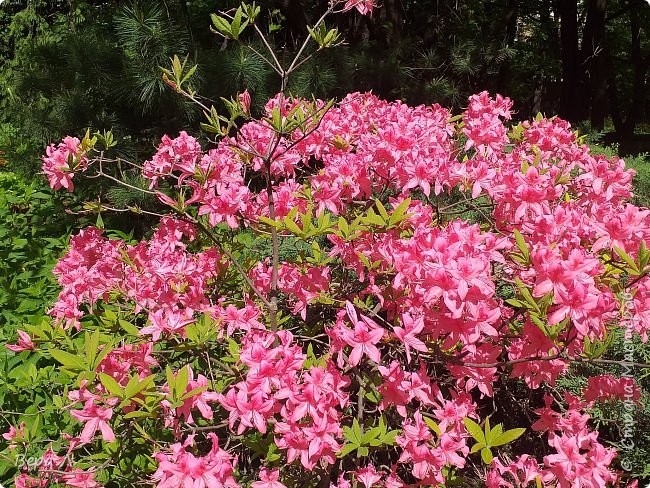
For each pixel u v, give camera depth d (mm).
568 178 2240
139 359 1910
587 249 1981
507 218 2150
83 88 5062
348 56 5672
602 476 1839
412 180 2133
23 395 2586
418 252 1747
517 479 1907
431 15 7320
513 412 2758
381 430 1759
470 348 1699
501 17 8922
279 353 1668
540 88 11547
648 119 19031
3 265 3875
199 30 6562
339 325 1700
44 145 5562
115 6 5824
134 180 4652
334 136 2674
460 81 6789
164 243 2480
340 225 1943
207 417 1648
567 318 1555
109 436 1610
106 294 2404
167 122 4906
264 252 3197
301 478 2029
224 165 2270
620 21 13500
